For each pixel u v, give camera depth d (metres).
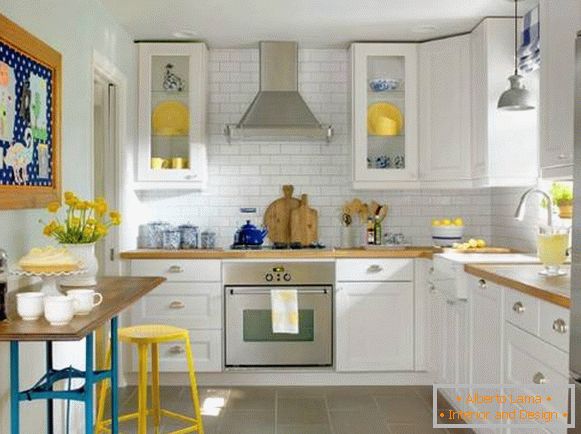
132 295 2.82
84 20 3.92
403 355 4.97
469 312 3.86
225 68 5.57
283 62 5.37
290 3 4.39
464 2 4.39
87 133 3.96
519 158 4.66
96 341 4.91
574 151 2.50
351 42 5.35
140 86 5.28
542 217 4.54
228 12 4.58
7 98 2.70
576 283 2.40
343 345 4.95
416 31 5.03
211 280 4.95
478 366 3.68
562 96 3.24
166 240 5.34
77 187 3.75
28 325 2.22
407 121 5.24
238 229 5.49
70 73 3.63
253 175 5.59
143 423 3.38
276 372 5.01
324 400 4.60
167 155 5.36
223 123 5.57
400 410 4.36
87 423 2.45
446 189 5.51
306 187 5.59
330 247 5.54
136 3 4.34
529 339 2.91
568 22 3.17
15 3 2.84
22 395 2.44
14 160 2.77
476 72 4.90
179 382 5.02
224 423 4.10
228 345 4.96
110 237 4.93
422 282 4.96
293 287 4.95
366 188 5.26
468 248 4.96
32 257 2.60
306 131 5.22
